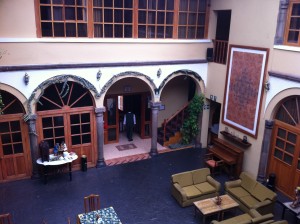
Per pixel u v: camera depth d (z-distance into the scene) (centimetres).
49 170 1164
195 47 1314
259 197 957
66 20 1074
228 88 1244
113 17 1142
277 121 1066
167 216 961
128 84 1446
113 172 1228
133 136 1584
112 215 827
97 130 1222
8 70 1011
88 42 1112
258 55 1082
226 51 1262
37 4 1017
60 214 959
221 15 1355
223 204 922
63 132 1180
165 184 1149
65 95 1141
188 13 1273
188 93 1600
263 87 1076
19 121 1099
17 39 1008
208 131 1495
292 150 1034
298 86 948
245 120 1175
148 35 1225
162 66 1261
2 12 977
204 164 1291
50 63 1077
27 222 919
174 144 1477
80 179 1169
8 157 1119
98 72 1142
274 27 1014
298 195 905
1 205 998
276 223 777
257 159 1141
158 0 1199
